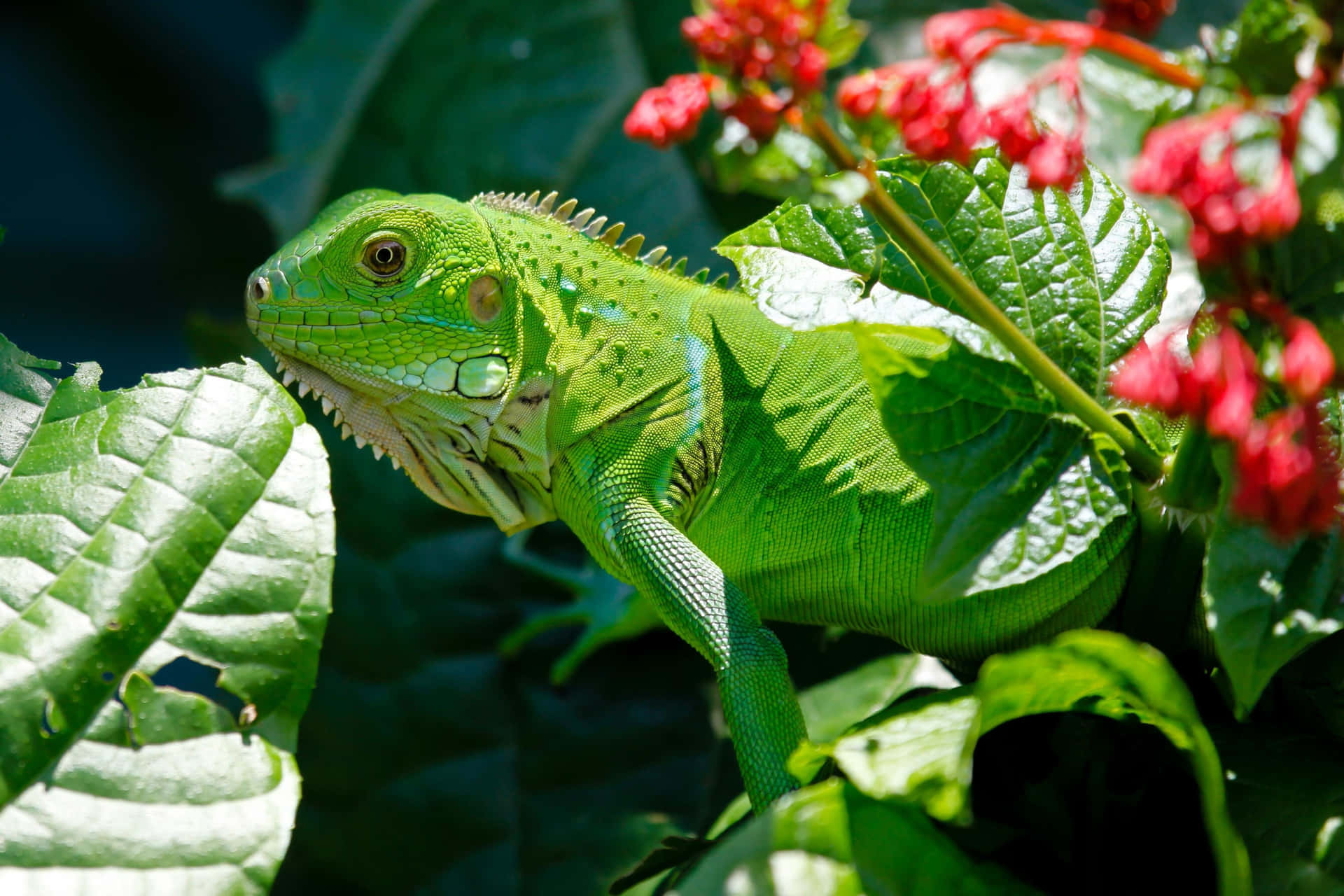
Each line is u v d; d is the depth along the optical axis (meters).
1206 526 0.63
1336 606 0.61
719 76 0.60
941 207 0.64
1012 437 0.62
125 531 0.63
